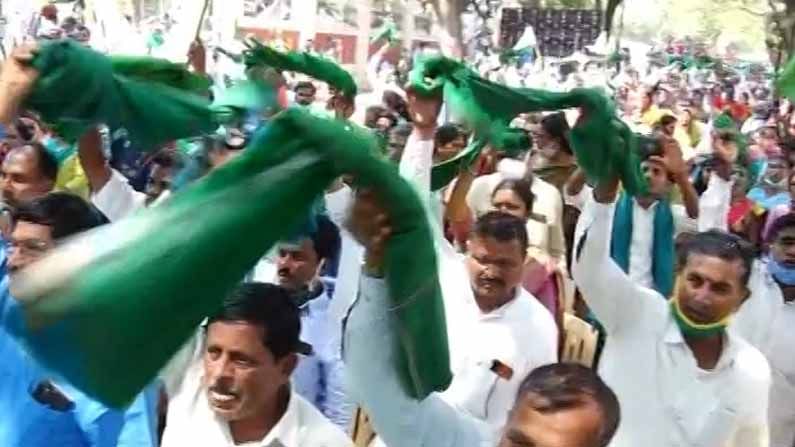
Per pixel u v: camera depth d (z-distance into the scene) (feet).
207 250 4.26
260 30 70.49
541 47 115.34
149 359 4.15
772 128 45.01
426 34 92.79
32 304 4.02
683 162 22.12
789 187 27.27
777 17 88.74
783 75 9.04
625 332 11.45
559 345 14.01
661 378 11.31
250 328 8.23
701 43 191.62
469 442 7.18
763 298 15.81
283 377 8.55
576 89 11.41
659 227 18.19
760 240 25.18
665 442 11.29
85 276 4.04
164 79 8.57
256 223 4.42
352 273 11.98
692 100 77.66
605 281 11.32
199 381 8.90
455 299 12.14
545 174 19.81
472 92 11.86
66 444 9.21
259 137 4.68
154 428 9.42
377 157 5.25
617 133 11.32
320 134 4.75
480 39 107.14
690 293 11.13
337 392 11.57
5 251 9.70
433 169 13.14
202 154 7.58
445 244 12.75
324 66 13.66
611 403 6.49
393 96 27.58
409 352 5.97
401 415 6.49
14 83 7.70
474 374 11.84
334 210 11.84
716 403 11.27
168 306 4.15
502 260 11.89
